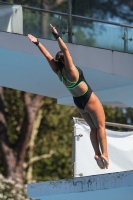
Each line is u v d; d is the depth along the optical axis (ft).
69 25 91.20
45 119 202.49
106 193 75.61
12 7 91.61
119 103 102.32
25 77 97.19
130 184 68.08
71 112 203.82
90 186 73.92
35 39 68.33
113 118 216.33
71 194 79.30
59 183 79.36
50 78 95.96
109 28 92.79
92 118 71.00
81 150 92.32
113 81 94.27
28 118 180.86
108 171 94.17
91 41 91.81
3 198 152.56
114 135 96.73
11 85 103.86
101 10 93.25
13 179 176.86
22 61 89.76
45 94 107.45
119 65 91.56
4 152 182.70
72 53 88.99
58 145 203.62
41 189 83.10
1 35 87.25
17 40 87.56
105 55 90.89
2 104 184.14
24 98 180.96
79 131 92.79
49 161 207.41
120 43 92.84
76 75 67.97
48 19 91.61
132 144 97.96
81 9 92.48
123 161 96.37
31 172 198.08
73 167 91.40
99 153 72.33
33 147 202.69
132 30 93.86
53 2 92.38
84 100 69.92
